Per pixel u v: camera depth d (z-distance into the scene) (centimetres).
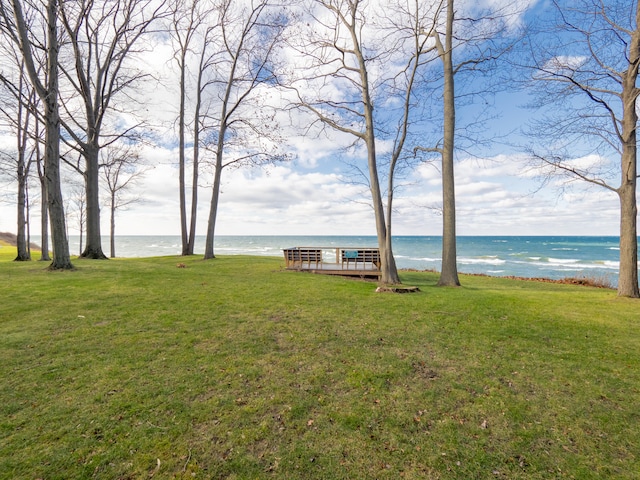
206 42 2103
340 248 1437
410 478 237
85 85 1494
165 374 385
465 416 318
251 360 434
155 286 899
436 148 1145
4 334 495
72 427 283
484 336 550
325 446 269
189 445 265
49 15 1030
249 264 1628
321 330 564
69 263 1120
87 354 435
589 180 965
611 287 1551
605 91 902
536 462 257
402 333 558
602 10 872
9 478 225
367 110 1162
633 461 260
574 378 402
